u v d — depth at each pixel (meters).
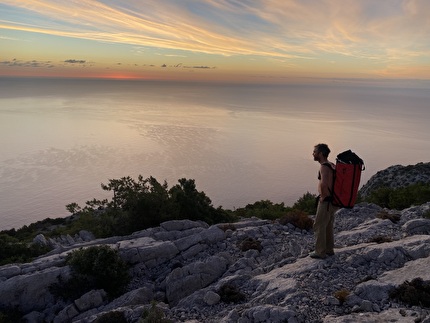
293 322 7.04
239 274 10.96
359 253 9.77
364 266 9.18
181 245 14.84
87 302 11.45
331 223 9.77
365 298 7.68
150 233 17.34
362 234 12.69
